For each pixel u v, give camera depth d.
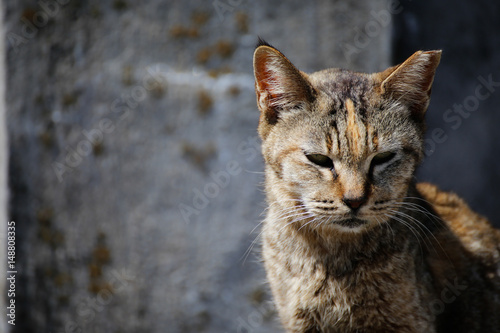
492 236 3.75
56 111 4.87
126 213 4.91
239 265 4.85
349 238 3.16
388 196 3.06
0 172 4.98
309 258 3.26
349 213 2.99
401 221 3.15
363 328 3.24
